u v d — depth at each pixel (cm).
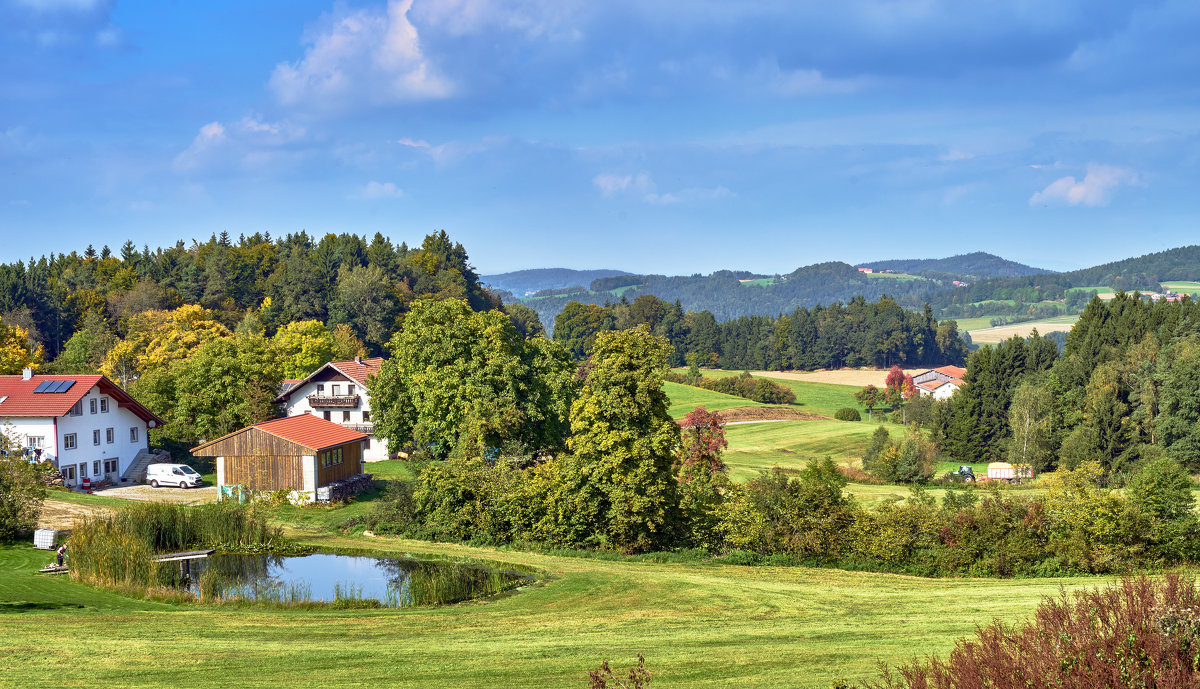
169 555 3659
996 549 3422
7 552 3609
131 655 1983
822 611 2519
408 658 1973
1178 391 8556
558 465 4203
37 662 1902
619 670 1820
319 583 3262
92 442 6075
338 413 7569
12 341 10338
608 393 3972
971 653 1117
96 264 19112
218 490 5428
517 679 1781
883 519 3634
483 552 4003
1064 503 3569
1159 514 3438
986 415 10206
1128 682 977
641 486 3916
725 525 3888
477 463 4475
